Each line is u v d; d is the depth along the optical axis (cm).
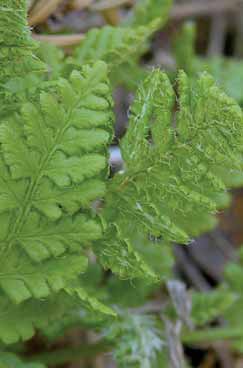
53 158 25
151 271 26
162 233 26
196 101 25
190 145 25
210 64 52
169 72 48
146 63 55
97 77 25
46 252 26
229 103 24
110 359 46
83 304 27
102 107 25
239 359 50
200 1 59
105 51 32
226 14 61
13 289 27
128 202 27
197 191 26
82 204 26
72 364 45
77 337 44
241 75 52
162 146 26
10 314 29
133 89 40
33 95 26
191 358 50
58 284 27
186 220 36
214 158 25
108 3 42
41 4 35
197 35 61
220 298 42
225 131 25
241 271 43
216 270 54
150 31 33
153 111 26
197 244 54
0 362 30
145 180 26
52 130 25
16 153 25
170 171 26
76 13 43
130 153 26
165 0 41
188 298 39
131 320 37
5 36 25
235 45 61
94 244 27
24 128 25
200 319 41
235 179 39
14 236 26
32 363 30
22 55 26
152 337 37
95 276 39
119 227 26
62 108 25
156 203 27
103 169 26
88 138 25
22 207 26
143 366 36
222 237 55
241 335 42
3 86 26
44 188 26
